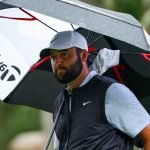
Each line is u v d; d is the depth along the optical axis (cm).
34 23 1489
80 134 1286
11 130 3700
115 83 1295
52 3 1203
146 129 1274
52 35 1480
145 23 2234
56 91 1512
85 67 1314
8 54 1503
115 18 1216
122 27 1203
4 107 3741
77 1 1265
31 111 3634
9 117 3747
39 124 3591
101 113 1283
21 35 1498
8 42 1502
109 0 2272
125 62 1423
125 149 1288
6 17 1462
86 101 1297
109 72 1448
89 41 1435
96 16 1201
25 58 1498
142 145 1299
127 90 1291
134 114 1277
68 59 1296
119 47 1417
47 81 1509
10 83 1502
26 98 1522
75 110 1304
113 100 1280
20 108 3666
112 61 1373
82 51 1310
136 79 1442
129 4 2252
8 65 1502
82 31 1446
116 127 1277
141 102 1468
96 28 1177
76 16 1187
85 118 1289
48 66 1500
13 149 3238
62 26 1459
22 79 1500
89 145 1278
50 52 1308
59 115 1344
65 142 1325
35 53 1491
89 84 1305
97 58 1376
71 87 1318
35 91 1516
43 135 2975
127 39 1181
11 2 1203
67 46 1291
